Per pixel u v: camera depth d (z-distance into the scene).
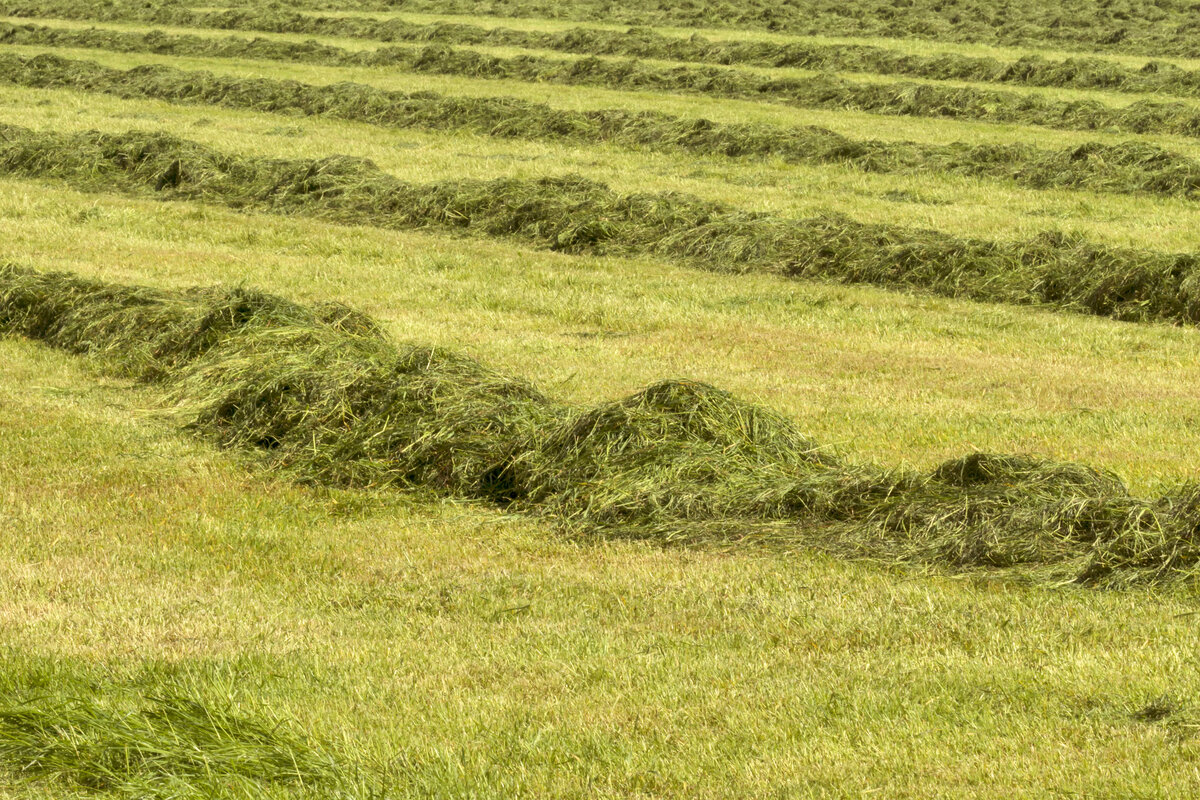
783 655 16.39
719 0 128.38
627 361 31.84
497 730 14.48
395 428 25.12
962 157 59.62
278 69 94.19
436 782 13.26
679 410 23.88
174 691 15.03
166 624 17.77
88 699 14.85
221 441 26.64
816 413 27.64
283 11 122.88
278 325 30.92
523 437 23.94
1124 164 56.97
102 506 22.67
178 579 19.53
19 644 17.06
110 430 27.02
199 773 13.39
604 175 58.12
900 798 12.77
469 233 48.47
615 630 17.39
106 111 76.94
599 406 23.98
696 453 22.80
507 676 15.98
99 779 13.56
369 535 21.50
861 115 75.25
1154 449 24.98
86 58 100.38
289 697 15.37
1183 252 40.31
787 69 91.12
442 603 18.53
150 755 13.69
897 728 14.26
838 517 21.44
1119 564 18.72
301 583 19.38
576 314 36.56
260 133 69.56
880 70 89.94
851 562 19.72
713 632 17.23
